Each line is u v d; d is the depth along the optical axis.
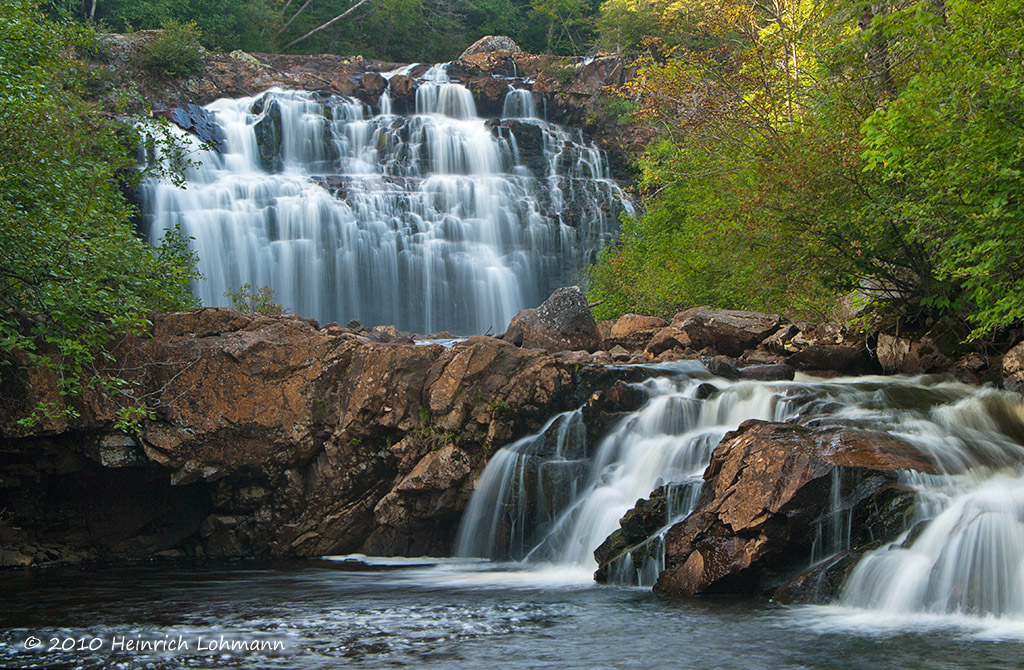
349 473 16.25
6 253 14.13
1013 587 8.98
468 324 38.00
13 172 15.06
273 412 16.00
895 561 9.63
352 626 9.25
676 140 27.80
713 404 14.77
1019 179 11.71
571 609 9.98
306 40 63.19
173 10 53.38
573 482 14.72
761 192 17.86
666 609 9.84
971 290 15.28
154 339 16.16
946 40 12.59
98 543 16.52
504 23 70.00
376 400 16.08
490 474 15.43
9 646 8.52
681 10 26.14
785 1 23.44
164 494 16.88
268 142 40.72
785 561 10.57
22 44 15.66
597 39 65.56
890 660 7.43
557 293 20.81
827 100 17.61
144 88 42.56
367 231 36.41
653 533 12.02
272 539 16.53
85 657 8.07
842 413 13.30
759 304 21.25
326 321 35.31
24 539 16.06
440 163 42.78
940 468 10.73
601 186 42.66
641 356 19.34
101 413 15.59
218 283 33.06
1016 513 9.31
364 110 45.28
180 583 12.79
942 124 12.09
